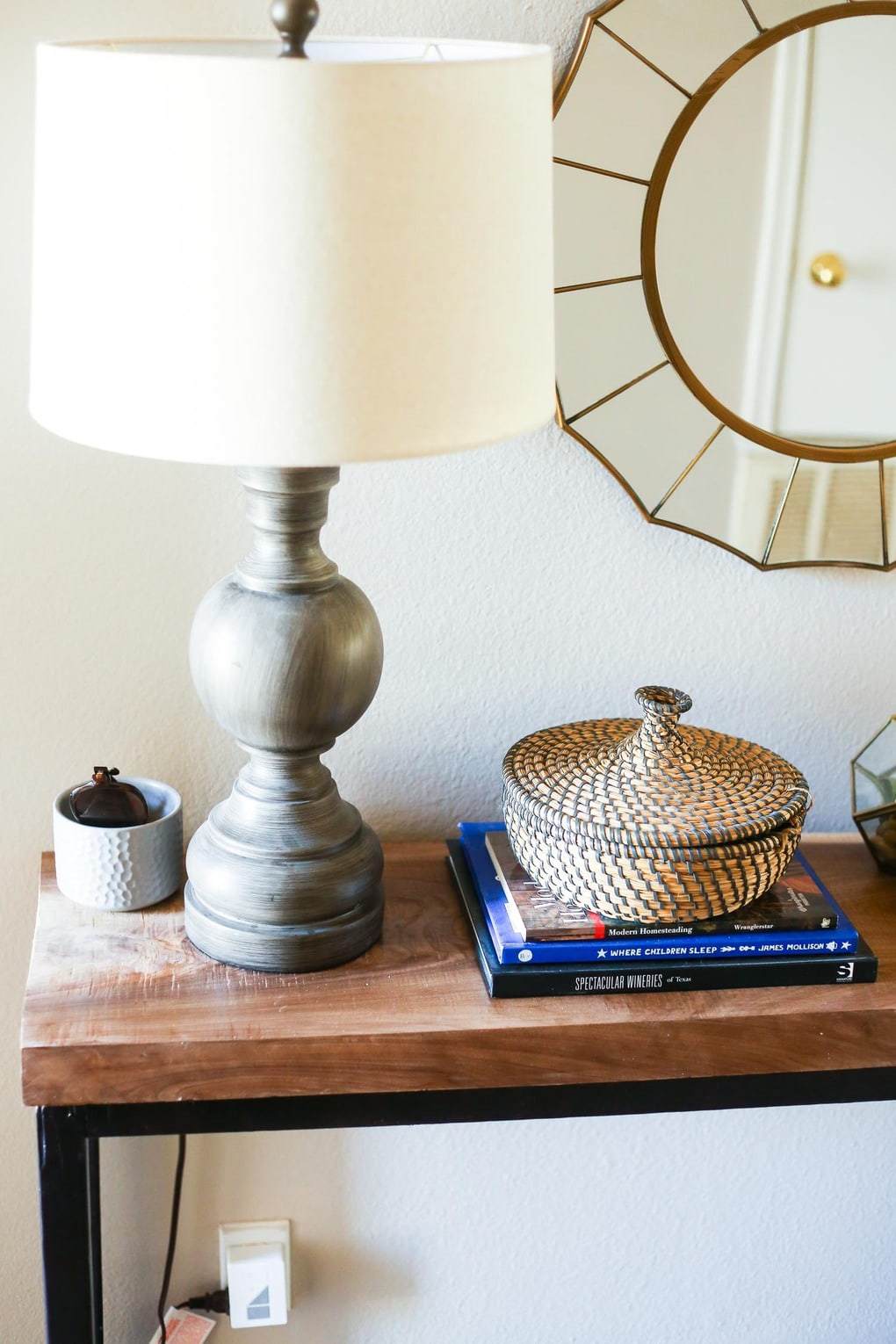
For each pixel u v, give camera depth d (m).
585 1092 0.94
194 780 1.15
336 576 0.90
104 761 1.13
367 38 0.89
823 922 0.97
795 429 1.09
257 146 0.62
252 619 0.86
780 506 1.12
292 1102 0.91
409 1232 1.34
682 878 0.92
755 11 0.98
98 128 0.65
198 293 0.65
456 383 0.69
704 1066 0.94
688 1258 1.40
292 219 0.63
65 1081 0.87
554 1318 1.41
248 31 0.95
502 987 0.93
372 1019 0.90
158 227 0.64
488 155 0.67
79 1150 0.90
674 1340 1.44
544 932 0.94
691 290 1.04
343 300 0.65
